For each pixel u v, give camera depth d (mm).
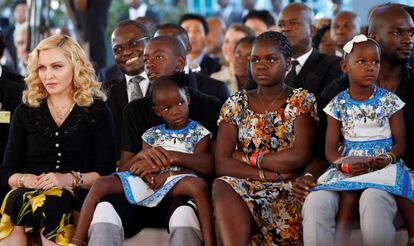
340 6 18453
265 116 10344
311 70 12852
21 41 18125
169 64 11172
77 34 17688
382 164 9555
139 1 20312
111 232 9750
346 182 9555
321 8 18797
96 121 10680
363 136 9898
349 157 9680
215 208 9625
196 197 9867
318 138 10445
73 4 17562
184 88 10531
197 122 10664
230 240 9430
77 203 10320
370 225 9219
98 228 9734
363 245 8742
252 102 10469
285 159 10070
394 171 9586
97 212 9828
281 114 10320
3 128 11414
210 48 17953
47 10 16469
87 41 17562
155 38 11320
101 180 10023
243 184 9977
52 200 10000
